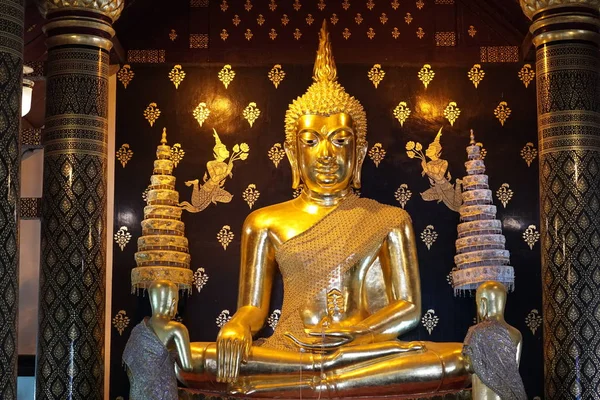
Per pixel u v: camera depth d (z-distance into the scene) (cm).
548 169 893
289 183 995
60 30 902
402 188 994
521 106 1005
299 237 903
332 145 917
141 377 776
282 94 1009
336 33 1027
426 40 1024
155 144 1000
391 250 902
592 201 880
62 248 881
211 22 1027
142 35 1020
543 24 905
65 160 890
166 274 898
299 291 889
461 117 1004
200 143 1002
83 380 871
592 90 898
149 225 915
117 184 994
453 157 998
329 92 932
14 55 727
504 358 771
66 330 873
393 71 1011
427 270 984
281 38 1026
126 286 978
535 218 991
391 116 1004
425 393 809
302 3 1033
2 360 698
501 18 1016
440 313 979
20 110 735
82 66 900
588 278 871
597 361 863
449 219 990
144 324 789
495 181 995
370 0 1031
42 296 885
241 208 995
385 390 802
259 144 1002
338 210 919
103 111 906
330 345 821
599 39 910
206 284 985
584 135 888
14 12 730
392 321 857
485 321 787
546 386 881
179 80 1009
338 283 887
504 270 898
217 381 814
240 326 834
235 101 1009
